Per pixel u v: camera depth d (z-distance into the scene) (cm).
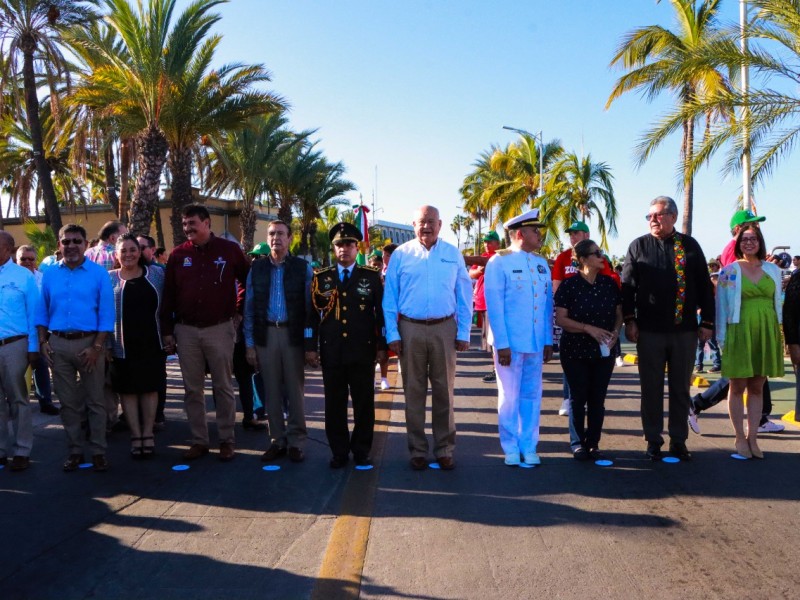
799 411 661
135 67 1505
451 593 337
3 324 552
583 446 561
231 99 1684
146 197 1561
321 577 356
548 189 2673
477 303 1027
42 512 457
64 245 553
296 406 573
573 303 554
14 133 2173
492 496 474
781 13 1025
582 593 334
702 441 614
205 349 574
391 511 449
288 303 564
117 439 663
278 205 3222
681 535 401
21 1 1508
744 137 1076
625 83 1734
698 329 554
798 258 1362
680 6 1734
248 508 462
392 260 548
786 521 420
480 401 837
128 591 345
